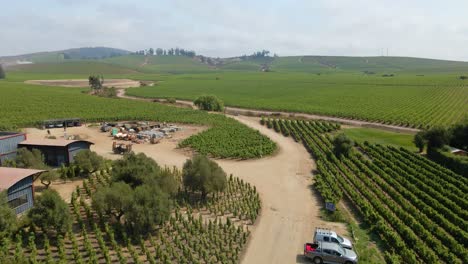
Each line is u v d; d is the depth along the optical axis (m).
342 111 151.50
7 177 50.09
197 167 56.19
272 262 40.44
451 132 84.56
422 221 49.66
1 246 40.38
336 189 60.06
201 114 140.75
